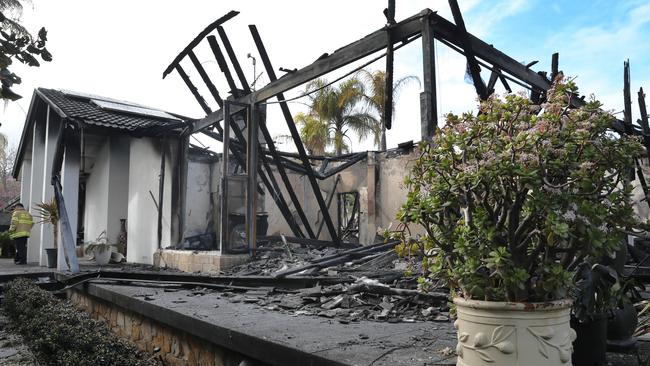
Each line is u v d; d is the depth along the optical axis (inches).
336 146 909.8
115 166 524.4
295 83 319.0
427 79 234.5
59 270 384.2
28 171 602.9
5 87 114.1
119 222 524.4
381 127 919.7
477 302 85.4
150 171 481.4
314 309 177.9
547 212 82.3
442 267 98.7
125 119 463.8
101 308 268.5
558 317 84.4
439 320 153.0
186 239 446.3
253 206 362.0
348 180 544.7
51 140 505.7
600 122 87.3
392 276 226.2
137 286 257.6
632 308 126.3
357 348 117.5
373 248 327.9
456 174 93.0
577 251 91.5
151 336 203.5
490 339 84.2
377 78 916.0
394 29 255.8
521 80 304.2
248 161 362.0
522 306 82.2
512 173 83.2
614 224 90.0
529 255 88.8
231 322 152.6
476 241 88.7
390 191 490.3
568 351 85.0
